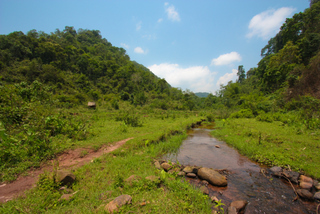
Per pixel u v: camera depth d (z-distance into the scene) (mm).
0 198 3416
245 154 7211
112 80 66750
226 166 6016
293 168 5359
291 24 38719
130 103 51094
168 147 8156
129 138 8727
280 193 4234
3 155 4777
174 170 5250
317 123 9719
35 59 51094
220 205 3619
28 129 6086
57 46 59812
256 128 11258
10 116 7176
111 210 2889
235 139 9172
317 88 16594
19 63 46750
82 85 54250
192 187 4215
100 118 16016
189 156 7121
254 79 59906
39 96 10914
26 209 2945
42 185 3699
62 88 44875
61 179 3838
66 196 3391
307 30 34250
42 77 43906
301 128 9820
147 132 10500
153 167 5359
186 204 3189
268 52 66062
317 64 17609
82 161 5637
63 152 6023
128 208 2951
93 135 8656
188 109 51844
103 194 3533
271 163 5980
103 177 4391
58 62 56812
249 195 4129
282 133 9406
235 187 4523
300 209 3609
